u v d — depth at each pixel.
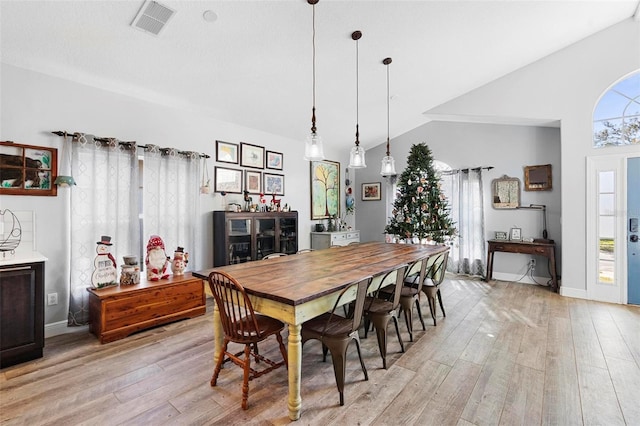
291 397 1.71
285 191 5.13
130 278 2.98
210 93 3.55
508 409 1.79
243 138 4.46
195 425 1.67
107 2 2.18
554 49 4.05
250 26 2.61
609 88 3.82
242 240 4.14
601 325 3.09
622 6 3.41
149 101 3.45
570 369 2.24
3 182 2.57
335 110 4.58
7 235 2.60
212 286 1.97
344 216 6.44
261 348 2.65
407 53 3.44
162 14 2.34
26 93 2.66
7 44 2.41
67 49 2.56
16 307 2.30
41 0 2.10
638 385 2.03
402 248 3.62
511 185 4.94
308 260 2.76
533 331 2.95
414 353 2.52
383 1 2.62
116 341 2.72
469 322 3.20
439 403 1.86
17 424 1.67
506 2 2.92
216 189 4.10
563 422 1.68
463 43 3.44
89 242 2.96
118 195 3.13
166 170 3.53
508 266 5.01
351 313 2.55
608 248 3.86
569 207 4.07
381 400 1.89
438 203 4.88
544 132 4.70
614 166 3.79
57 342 2.69
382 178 6.36
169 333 2.90
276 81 3.55
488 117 4.66
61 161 2.83
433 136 5.70
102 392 1.96
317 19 2.68
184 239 3.69
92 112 3.03
